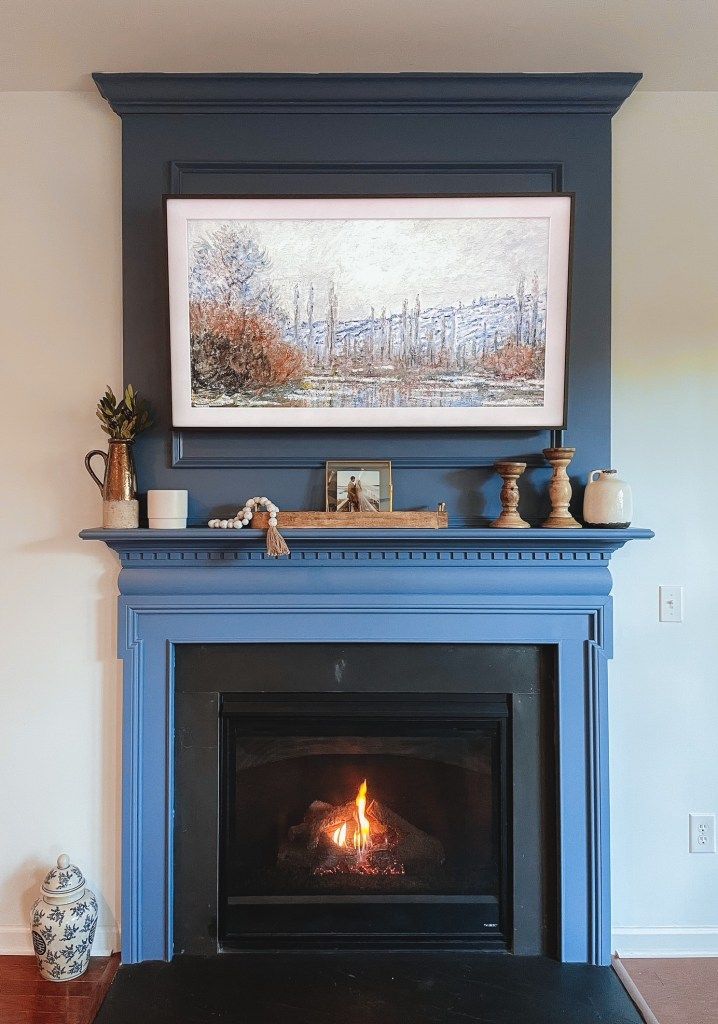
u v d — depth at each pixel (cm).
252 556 196
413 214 191
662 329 204
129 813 198
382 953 203
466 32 179
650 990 190
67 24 174
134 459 201
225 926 203
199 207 189
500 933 204
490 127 199
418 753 208
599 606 199
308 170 199
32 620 205
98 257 203
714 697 207
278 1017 176
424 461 201
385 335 195
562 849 200
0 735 206
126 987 187
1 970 198
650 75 197
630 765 207
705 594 206
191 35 179
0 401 204
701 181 203
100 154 202
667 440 205
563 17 173
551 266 192
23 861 206
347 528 188
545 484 203
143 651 199
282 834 207
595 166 199
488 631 200
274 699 203
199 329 194
